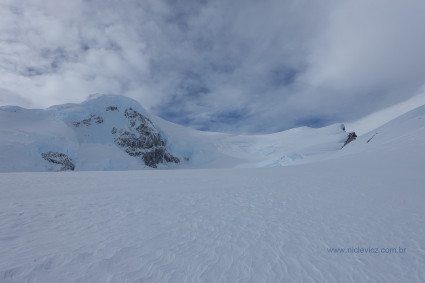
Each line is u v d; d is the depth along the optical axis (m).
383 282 4.09
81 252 4.84
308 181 14.61
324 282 4.08
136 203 9.22
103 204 8.96
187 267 4.45
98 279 3.98
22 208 8.12
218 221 7.12
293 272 4.36
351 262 4.73
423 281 4.11
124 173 21.11
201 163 137.00
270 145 137.38
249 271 4.38
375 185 12.25
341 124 128.75
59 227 6.36
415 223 6.71
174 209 8.44
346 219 7.19
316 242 5.62
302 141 126.31
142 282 3.96
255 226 6.70
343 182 13.64
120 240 5.55
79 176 17.98
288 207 8.72
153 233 6.07
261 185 13.66
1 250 4.84
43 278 3.91
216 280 4.08
